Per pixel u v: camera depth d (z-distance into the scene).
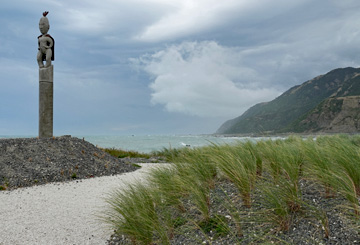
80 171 11.59
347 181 3.69
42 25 14.27
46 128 14.05
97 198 7.90
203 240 3.76
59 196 8.18
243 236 3.54
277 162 4.61
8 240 4.98
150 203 4.61
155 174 6.27
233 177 4.36
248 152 5.24
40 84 14.09
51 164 11.48
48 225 5.71
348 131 122.00
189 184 4.78
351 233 3.11
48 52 14.11
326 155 4.81
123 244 4.59
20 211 6.69
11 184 9.60
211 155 5.82
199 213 4.57
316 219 3.50
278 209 3.58
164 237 3.86
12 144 12.35
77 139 15.03
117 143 54.38
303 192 4.36
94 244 4.79
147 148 37.50
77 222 5.86
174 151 10.56
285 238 3.26
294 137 8.77
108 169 12.53
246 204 4.23
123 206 4.50
